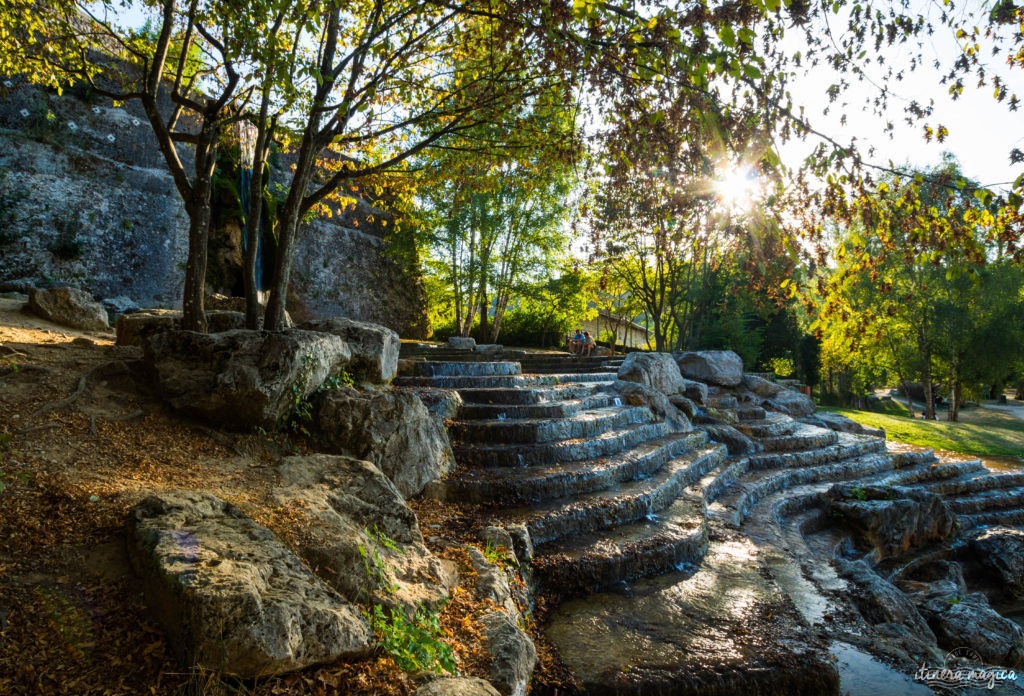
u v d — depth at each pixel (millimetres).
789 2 3568
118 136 20547
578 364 18984
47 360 7141
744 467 12930
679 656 5270
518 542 6488
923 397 45938
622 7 4316
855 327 4277
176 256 21891
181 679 3010
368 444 7219
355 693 3256
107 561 3727
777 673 5109
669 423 13648
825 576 7715
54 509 4121
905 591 9000
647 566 7105
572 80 5430
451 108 9055
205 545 3680
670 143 4387
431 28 8547
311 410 7352
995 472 16109
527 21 5320
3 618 3115
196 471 5500
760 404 18875
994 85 3652
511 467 8906
